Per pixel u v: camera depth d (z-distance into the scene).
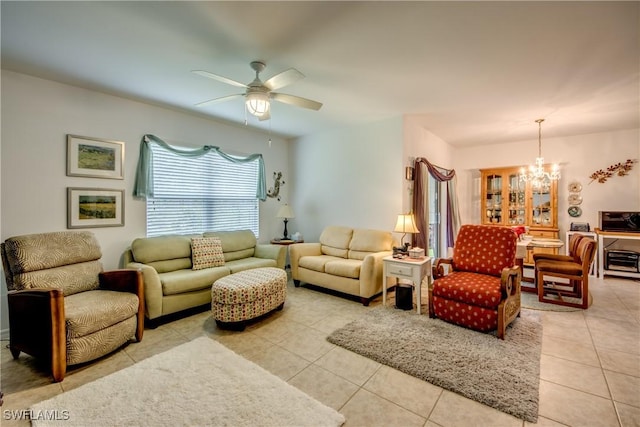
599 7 1.85
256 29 2.11
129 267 3.10
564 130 4.86
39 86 2.89
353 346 2.45
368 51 2.40
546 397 1.82
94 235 2.96
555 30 2.11
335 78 2.91
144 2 1.81
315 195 5.17
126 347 2.48
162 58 2.52
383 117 4.17
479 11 1.90
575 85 3.06
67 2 1.80
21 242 2.37
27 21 2.00
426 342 2.50
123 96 3.39
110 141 3.34
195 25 2.05
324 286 3.89
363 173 4.51
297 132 5.09
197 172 4.24
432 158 5.07
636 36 2.17
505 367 2.12
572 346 2.44
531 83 3.01
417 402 1.79
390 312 3.23
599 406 1.74
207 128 4.31
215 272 3.39
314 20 2.00
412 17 1.96
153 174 3.73
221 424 1.60
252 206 5.02
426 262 3.40
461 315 2.80
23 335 2.17
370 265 3.44
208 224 4.39
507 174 5.64
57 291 2.02
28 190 2.83
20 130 2.78
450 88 3.15
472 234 3.29
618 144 4.88
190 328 2.87
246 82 2.99
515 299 2.88
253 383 1.95
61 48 2.36
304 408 1.72
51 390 1.93
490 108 3.77
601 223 4.78
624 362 2.20
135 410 1.71
